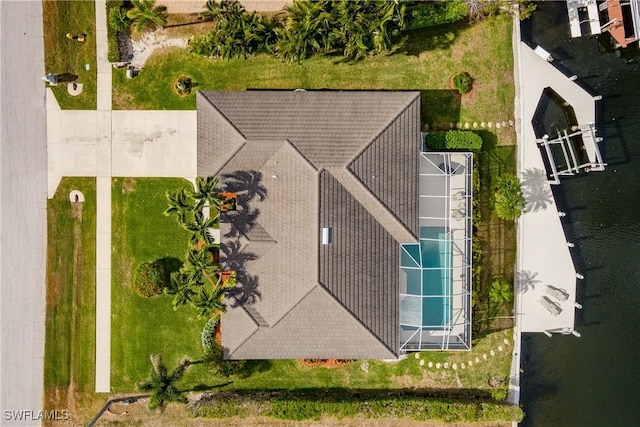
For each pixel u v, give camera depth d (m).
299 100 30.59
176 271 34.25
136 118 34.22
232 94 30.91
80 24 34.00
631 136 34.94
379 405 33.31
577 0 34.22
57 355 34.84
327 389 34.47
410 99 30.47
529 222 34.44
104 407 33.97
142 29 33.75
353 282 29.75
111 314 34.56
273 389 34.56
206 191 29.36
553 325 34.59
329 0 30.11
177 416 34.66
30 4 34.00
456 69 33.81
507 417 33.03
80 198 34.53
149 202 34.34
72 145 34.34
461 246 33.62
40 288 34.84
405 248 33.34
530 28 34.41
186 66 34.00
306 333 30.36
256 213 30.62
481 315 34.34
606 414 34.91
